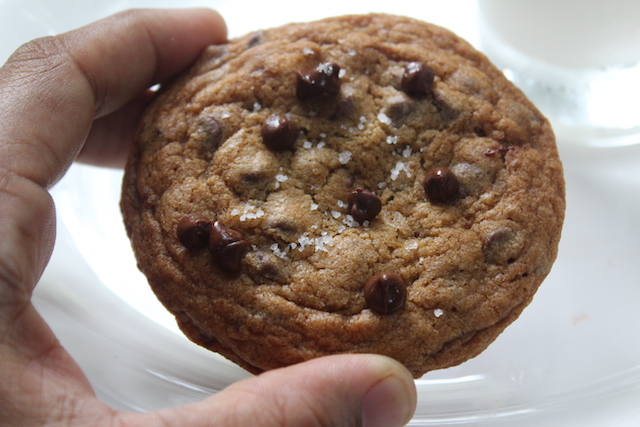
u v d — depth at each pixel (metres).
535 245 0.19
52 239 0.18
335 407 0.17
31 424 0.16
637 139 0.27
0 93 0.19
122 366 0.22
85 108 0.20
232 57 0.21
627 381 0.22
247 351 0.18
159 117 0.20
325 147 0.20
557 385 0.22
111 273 0.25
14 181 0.18
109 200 0.27
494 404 0.22
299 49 0.21
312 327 0.18
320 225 0.19
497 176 0.20
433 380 0.23
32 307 0.17
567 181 0.27
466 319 0.18
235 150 0.19
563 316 0.24
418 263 0.19
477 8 0.29
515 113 0.20
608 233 0.26
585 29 0.27
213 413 0.16
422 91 0.20
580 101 0.29
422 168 0.20
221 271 0.18
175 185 0.19
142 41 0.22
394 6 0.30
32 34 0.27
